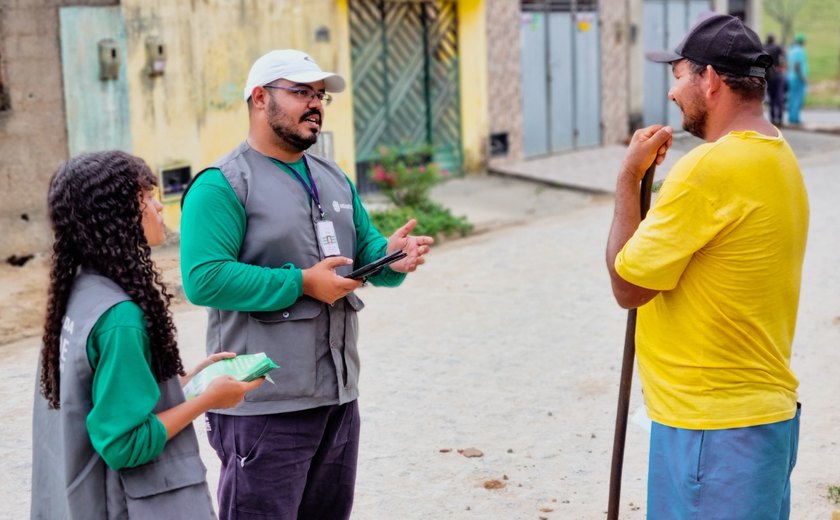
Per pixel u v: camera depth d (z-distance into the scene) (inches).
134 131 383.6
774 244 115.3
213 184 128.2
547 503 184.4
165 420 104.2
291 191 133.1
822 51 1317.7
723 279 115.9
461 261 389.7
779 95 808.9
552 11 624.7
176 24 393.7
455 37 560.4
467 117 570.9
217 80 412.5
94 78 369.7
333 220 137.5
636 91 696.4
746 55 116.8
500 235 444.8
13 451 207.9
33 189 359.3
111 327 101.0
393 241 139.4
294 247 131.9
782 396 119.9
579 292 336.2
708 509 118.7
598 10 657.0
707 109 119.7
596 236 431.8
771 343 118.7
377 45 512.7
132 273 104.0
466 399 237.9
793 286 120.3
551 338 285.4
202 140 408.8
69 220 103.3
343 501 145.5
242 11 418.9
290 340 131.0
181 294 225.1
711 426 118.0
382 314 312.7
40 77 356.2
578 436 215.2
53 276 104.7
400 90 530.9
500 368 260.1
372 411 230.1
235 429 132.6
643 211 126.4
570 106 647.8
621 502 185.0
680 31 743.1
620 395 133.0
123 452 100.3
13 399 238.5
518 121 611.2
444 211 463.5
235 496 134.7
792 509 178.2
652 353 122.9
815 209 474.6
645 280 115.9
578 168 597.3
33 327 304.0
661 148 123.2
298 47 447.8
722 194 113.8
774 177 115.0
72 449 102.6
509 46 596.7
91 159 104.3
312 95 131.4
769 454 118.2
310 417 134.2
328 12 461.7
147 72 385.4
